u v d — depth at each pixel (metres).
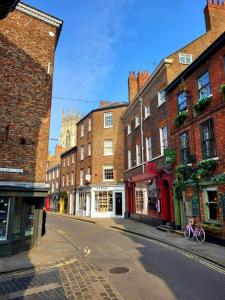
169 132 17.58
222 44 12.56
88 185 31.97
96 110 33.62
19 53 12.69
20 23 13.03
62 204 42.62
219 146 12.37
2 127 11.56
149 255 10.23
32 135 12.41
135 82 29.14
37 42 13.49
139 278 7.37
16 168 11.63
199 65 14.47
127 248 11.72
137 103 24.88
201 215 13.47
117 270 8.21
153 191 20.06
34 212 12.38
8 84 12.04
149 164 19.91
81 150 36.41
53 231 17.83
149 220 20.52
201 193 13.55
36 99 12.88
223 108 12.21
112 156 31.44
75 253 10.77
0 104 11.66
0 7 6.29
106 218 28.53
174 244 12.20
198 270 8.07
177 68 18.73
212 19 20.58
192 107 14.94
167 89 17.78
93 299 5.95
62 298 6.05
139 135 23.94
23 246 11.26
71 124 91.75
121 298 5.96
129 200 27.17
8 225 10.48
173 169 16.75
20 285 6.99
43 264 9.05
